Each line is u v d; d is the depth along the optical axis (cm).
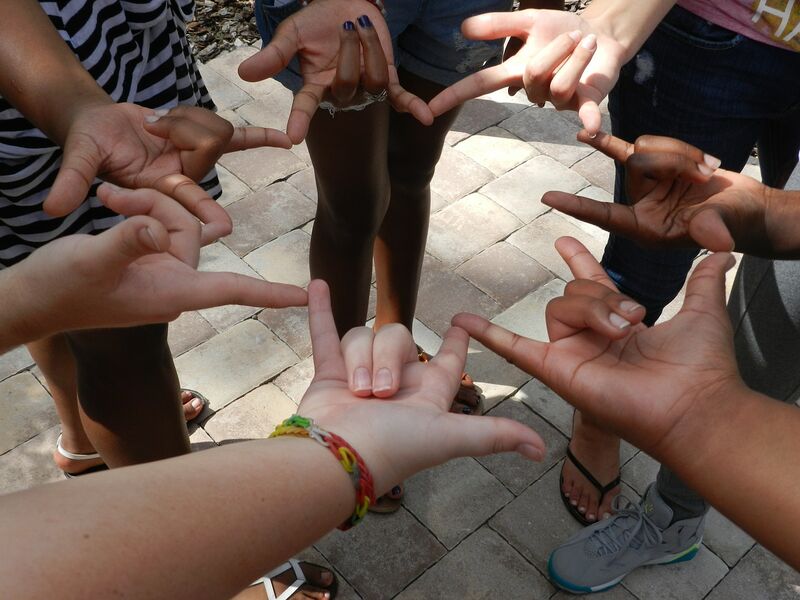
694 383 45
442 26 83
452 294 126
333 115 78
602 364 48
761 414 43
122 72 68
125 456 85
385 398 45
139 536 29
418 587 95
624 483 106
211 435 108
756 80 78
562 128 156
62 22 61
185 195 53
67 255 42
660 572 98
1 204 69
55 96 57
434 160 96
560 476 105
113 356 73
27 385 112
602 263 97
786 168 87
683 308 50
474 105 160
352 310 103
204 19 176
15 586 26
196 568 30
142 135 56
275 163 146
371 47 68
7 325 46
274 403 112
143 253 40
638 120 87
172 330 119
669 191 61
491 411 112
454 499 103
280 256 130
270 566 34
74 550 28
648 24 72
